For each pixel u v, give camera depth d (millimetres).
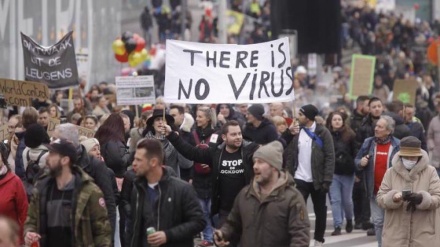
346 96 53000
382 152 27922
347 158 32812
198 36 78438
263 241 18578
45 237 18859
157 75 59062
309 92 64062
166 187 18781
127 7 79125
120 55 47625
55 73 33188
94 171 20547
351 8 81688
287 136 29953
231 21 78750
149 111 28281
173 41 26047
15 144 27000
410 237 23172
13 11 42906
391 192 23094
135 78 33250
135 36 47531
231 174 23531
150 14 74062
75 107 36000
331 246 30688
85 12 46562
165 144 26578
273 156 18578
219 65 26188
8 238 14234
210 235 30000
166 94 26016
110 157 24734
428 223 23141
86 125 31312
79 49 46000
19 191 21234
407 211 23141
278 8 50562
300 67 68438
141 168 18688
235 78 26219
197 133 30016
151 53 66000
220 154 23656
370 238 32406
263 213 18609
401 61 74188
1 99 30594
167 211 18719
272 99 26359
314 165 29562
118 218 24438
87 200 18609
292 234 18422
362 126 32906
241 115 37344
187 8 75125
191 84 26047
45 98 30344
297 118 30219
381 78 66938
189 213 18812
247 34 78875
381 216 27891
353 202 34438
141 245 18922
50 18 44812
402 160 23297
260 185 18750
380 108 32656
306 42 50812
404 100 47750
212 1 82312
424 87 63531
